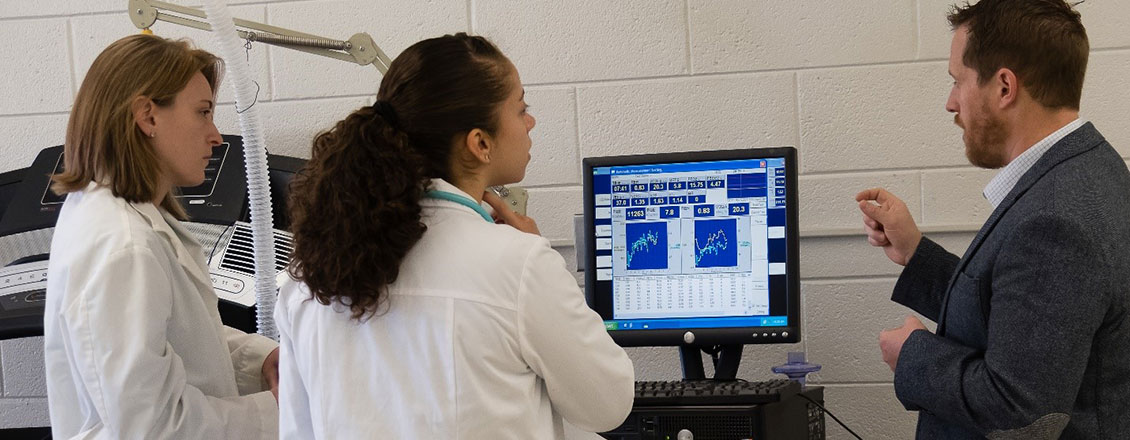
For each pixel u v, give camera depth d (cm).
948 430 148
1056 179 136
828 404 222
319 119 233
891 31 217
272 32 192
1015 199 140
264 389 164
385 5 231
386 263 109
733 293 190
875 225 176
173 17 194
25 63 238
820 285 222
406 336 112
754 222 189
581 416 119
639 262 193
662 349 228
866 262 220
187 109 148
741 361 225
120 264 133
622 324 193
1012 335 133
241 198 201
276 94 233
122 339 132
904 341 151
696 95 223
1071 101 145
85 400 138
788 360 197
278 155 218
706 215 191
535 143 228
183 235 153
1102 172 137
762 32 221
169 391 135
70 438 139
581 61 226
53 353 142
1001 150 148
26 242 196
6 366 241
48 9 236
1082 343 130
